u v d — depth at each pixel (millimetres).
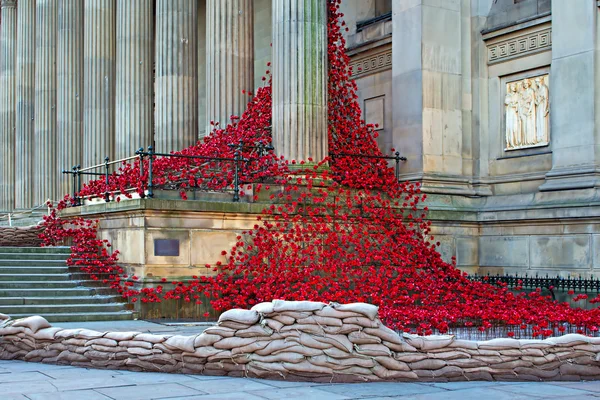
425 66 25188
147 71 31438
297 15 23719
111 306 20047
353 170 23984
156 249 20281
